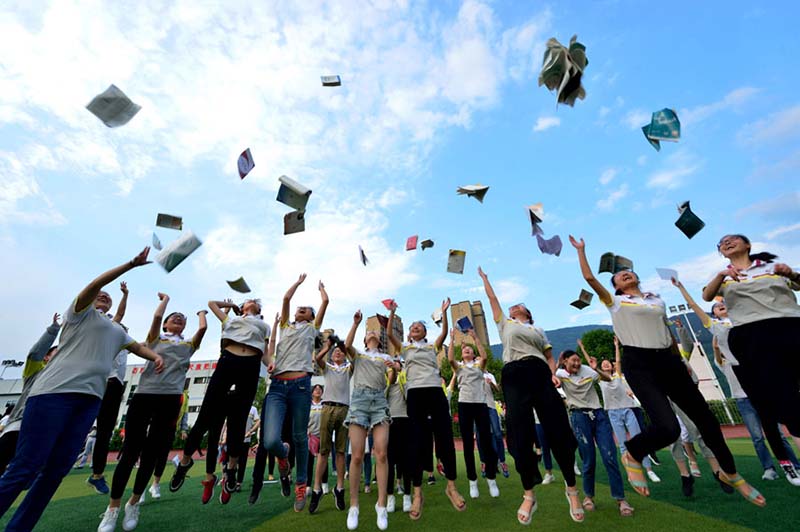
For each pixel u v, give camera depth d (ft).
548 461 18.93
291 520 13.39
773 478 15.74
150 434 13.32
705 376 95.45
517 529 11.20
